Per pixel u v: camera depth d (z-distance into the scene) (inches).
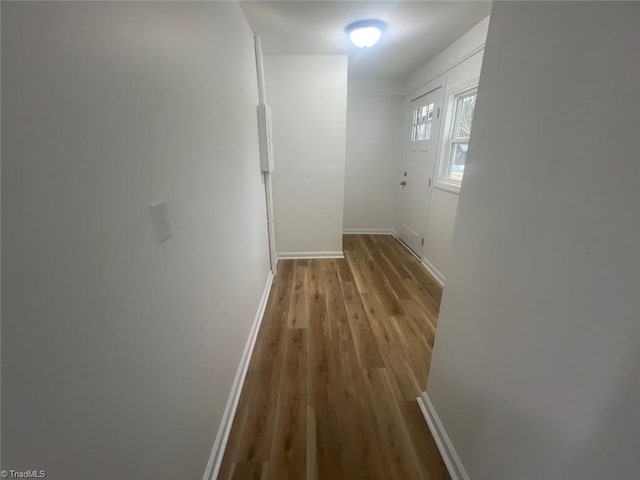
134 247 25.1
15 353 15.1
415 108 131.6
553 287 24.8
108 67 22.0
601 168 20.1
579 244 22.1
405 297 96.5
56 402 17.5
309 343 73.2
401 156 153.3
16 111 14.9
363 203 166.6
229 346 53.9
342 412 54.0
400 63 115.1
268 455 46.5
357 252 139.3
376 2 65.1
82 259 19.3
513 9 28.5
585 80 21.1
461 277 40.7
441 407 48.1
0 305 14.3
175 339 32.8
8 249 14.6
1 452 14.7
